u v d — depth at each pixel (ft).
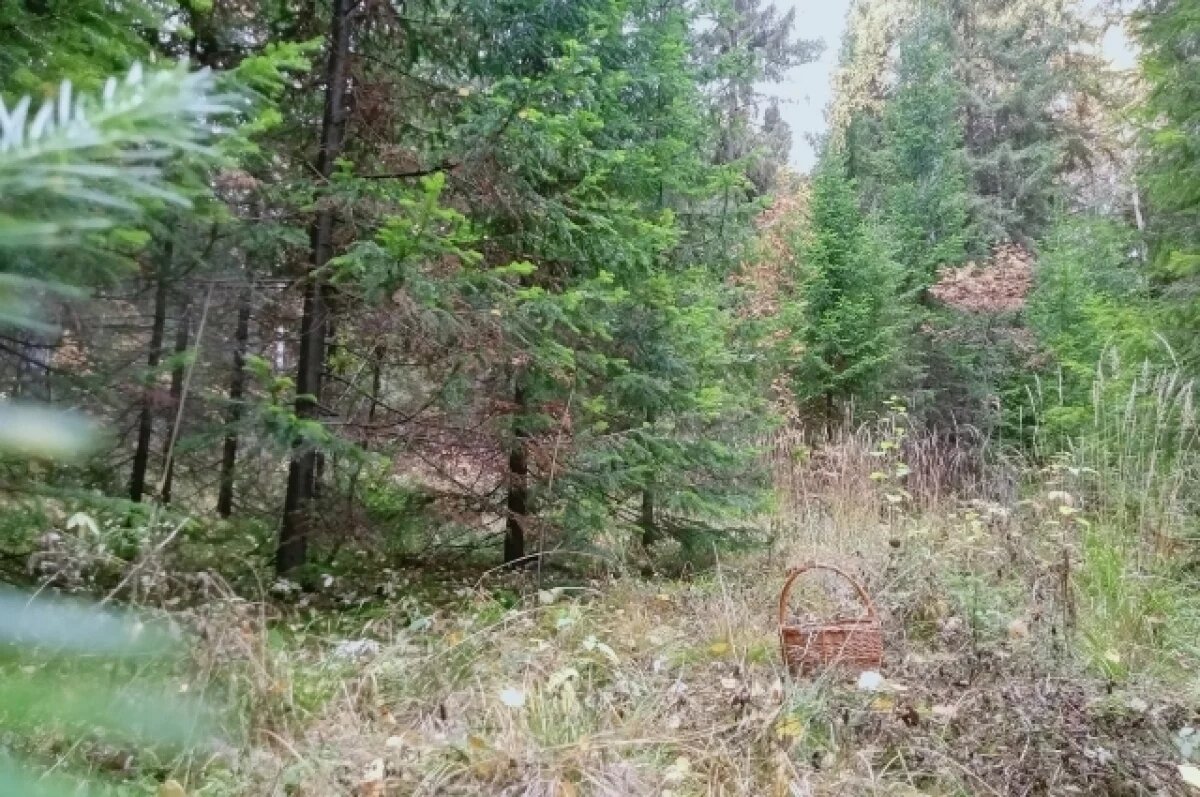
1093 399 14.28
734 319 21.76
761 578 15.33
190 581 8.04
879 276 33.27
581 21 15.69
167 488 11.68
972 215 47.73
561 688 8.95
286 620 11.43
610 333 16.57
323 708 8.14
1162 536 12.40
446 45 15.15
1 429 1.74
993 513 14.88
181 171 3.23
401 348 14.17
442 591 14.56
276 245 12.27
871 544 16.26
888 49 56.70
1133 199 32.27
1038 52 52.34
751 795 7.49
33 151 1.41
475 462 15.40
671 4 18.86
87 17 6.66
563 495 16.38
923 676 9.96
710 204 20.68
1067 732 8.27
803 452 22.25
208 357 11.55
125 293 7.22
